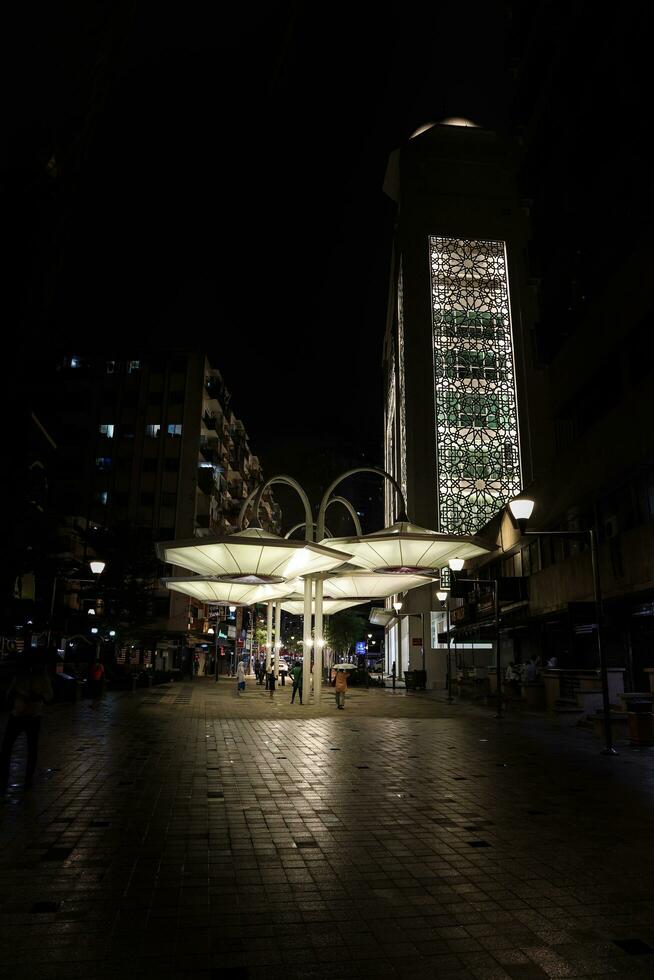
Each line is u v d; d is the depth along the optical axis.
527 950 3.72
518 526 12.77
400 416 56.88
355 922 4.11
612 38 20.42
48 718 17.19
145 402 59.38
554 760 11.14
